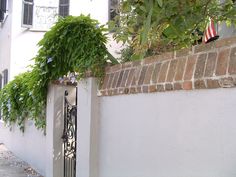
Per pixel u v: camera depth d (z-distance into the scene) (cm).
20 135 1077
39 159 845
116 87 436
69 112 664
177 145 316
